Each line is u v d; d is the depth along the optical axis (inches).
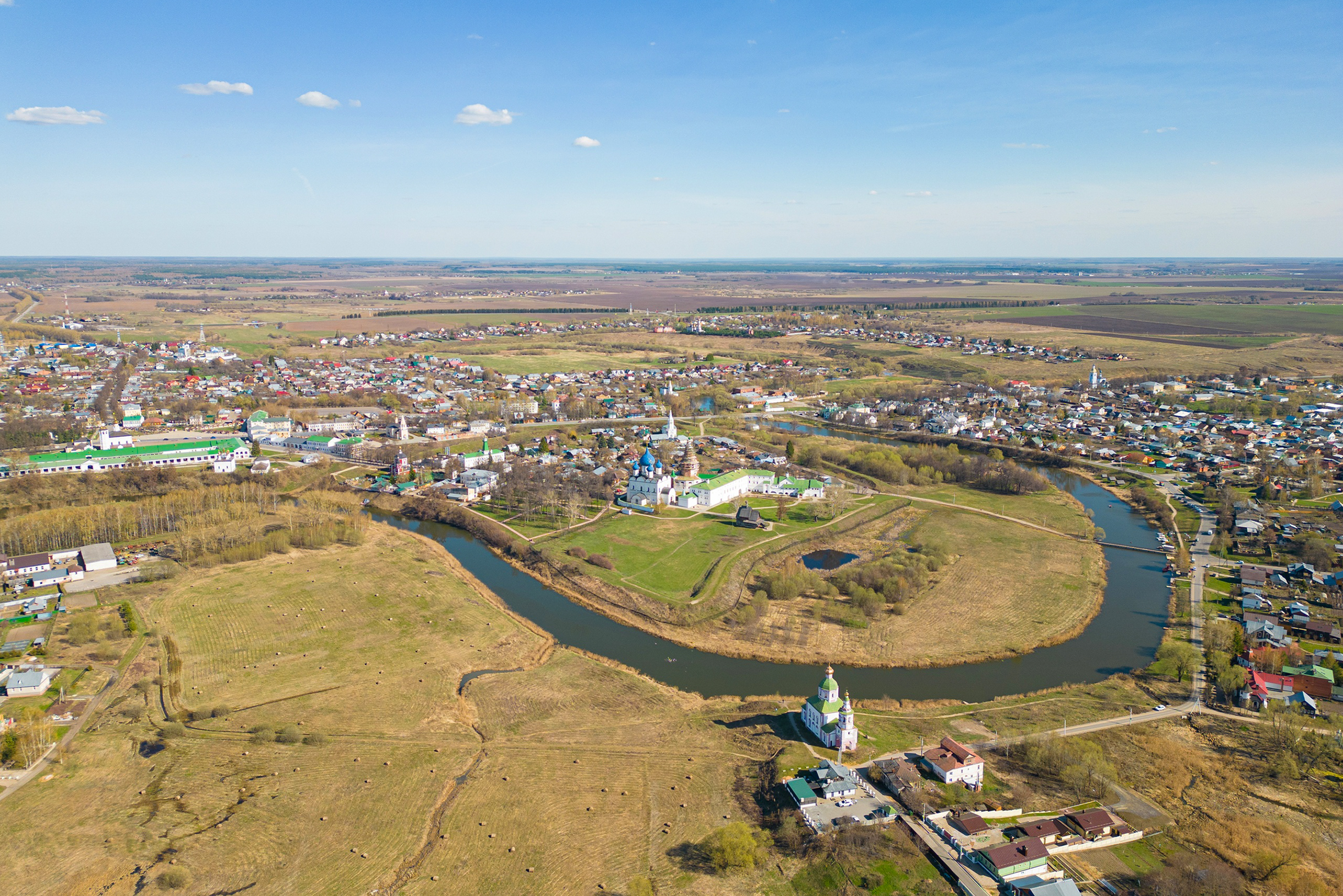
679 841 6624.0
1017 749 7755.9
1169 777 7322.8
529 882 6195.9
